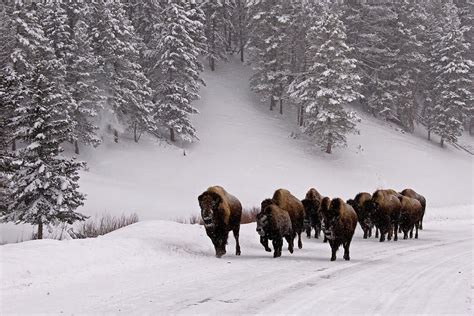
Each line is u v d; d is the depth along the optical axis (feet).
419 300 43.09
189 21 277.85
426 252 78.69
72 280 50.60
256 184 228.22
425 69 371.97
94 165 231.71
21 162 118.73
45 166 118.73
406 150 308.40
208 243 81.46
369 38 342.44
